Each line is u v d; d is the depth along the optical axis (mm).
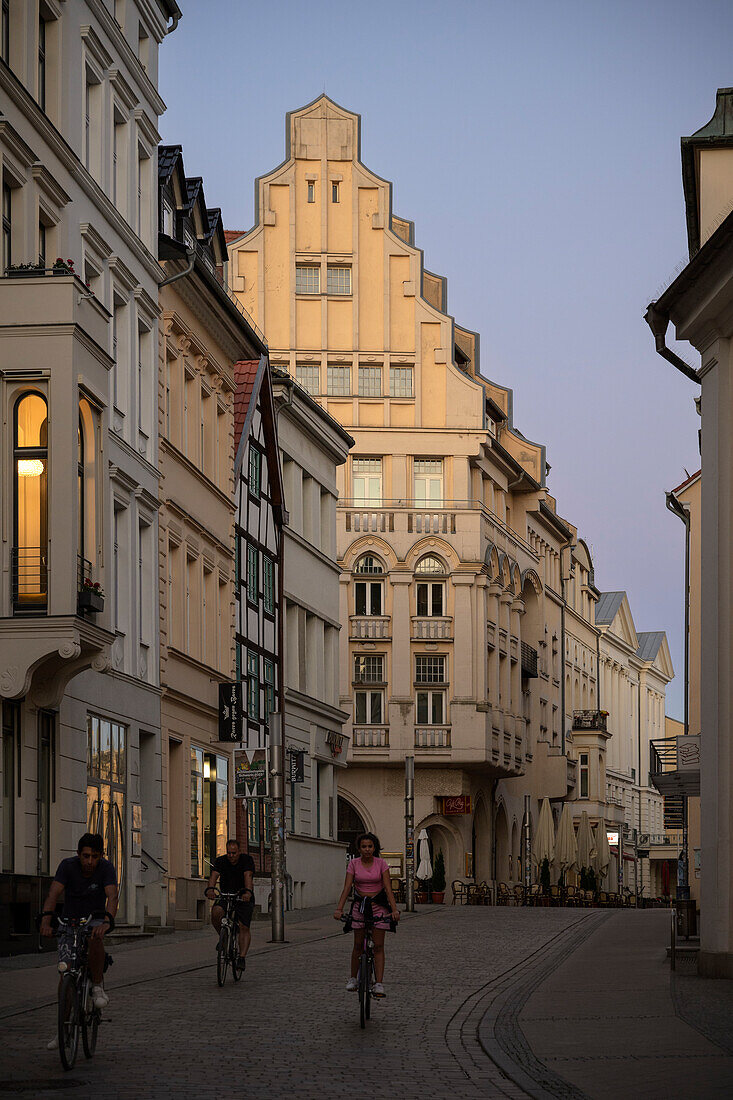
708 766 22406
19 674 24969
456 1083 12211
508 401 83250
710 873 22219
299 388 50562
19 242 26719
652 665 128625
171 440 37281
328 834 54562
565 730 92562
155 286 35625
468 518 71438
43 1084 11781
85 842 13461
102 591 26750
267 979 21531
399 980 22078
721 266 21500
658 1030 15500
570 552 96062
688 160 23859
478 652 70938
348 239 71688
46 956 24531
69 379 25453
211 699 39656
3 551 25266
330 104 72000
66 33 29516
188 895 35281
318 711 53406
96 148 31781
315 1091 11633
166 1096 11203
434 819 70188
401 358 71438
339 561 70375
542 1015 17266
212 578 40625
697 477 39562
